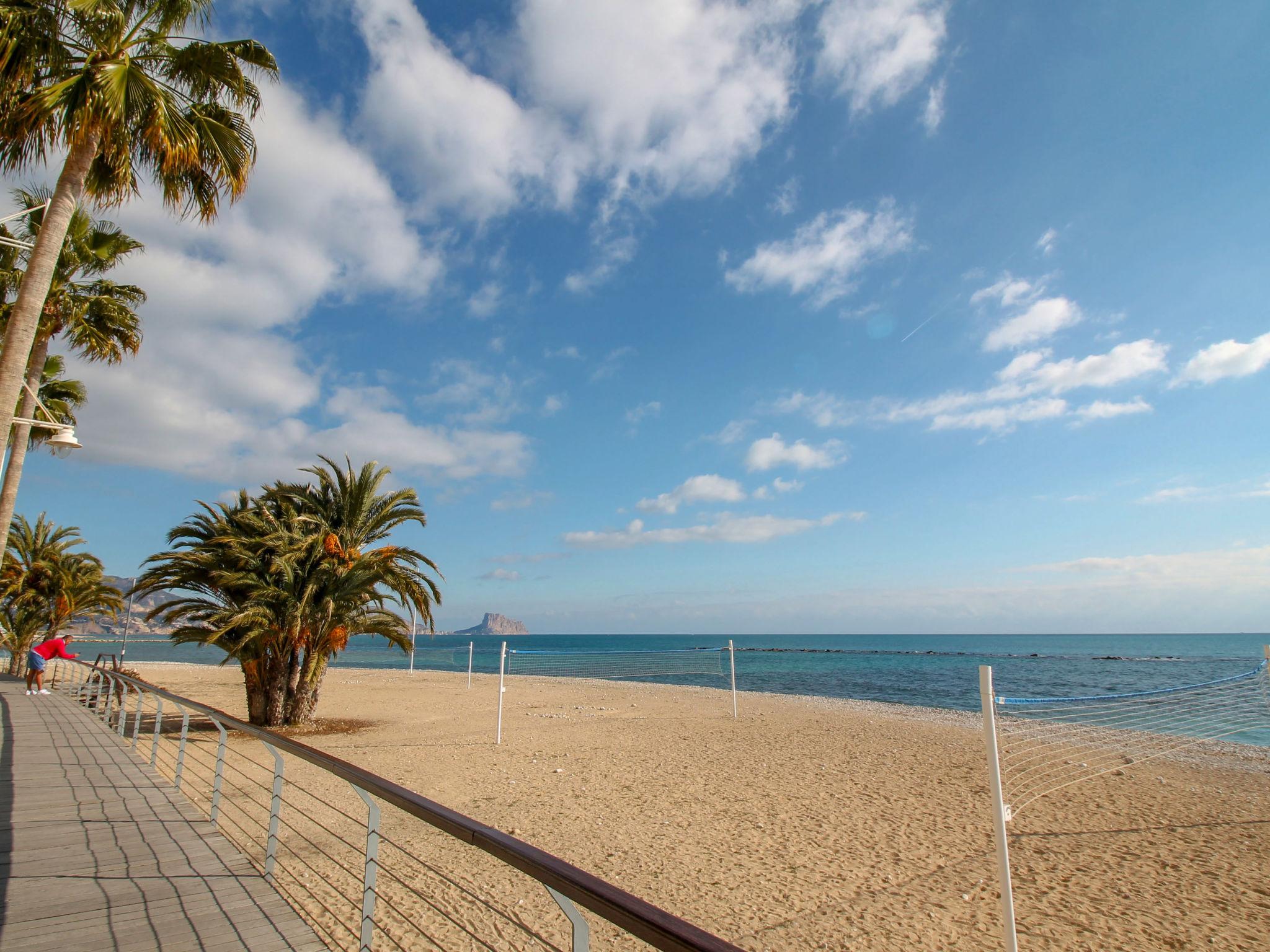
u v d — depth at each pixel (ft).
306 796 29.37
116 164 27.40
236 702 68.08
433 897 18.93
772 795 31.63
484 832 6.70
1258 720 60.59
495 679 121.29
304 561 47.60
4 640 76.07
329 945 11.01
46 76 26.48
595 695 87.04
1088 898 19.86
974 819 27.76
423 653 268.00
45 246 25.27
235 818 25.09
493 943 16.38
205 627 43.98
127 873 13.58
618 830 25.89
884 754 42.57
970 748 45.01
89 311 47.26
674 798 30.86
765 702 80.48
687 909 18.83
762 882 20.79
